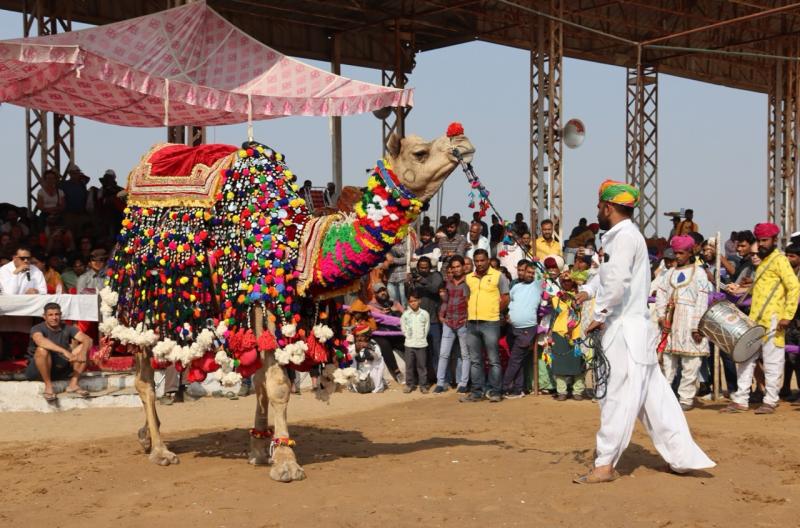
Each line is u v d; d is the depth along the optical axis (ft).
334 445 30.63
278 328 25.07
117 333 27.68
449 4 84.74
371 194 24.93
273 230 25.25
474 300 44.91
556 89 76.74
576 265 46.88
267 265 24.99
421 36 97.35
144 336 26.91
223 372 25.49
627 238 24.48
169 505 22.56
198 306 26.32
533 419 36.94
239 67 51.01
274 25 91.56
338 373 26.55
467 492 23.40
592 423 35.60
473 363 44.98
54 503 22.97
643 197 102.94
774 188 96.89
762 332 37.14
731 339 37.04
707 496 23.22
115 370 43.29
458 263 47.42
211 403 42.86
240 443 31.22
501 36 94.84
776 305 39.09
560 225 75.92
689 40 99.71
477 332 44.91
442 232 59.98
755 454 28.73
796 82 95.35
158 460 27.43
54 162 72.02
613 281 24.16
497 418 37.47
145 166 27.91
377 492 23.38
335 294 25.75
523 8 69.62
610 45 100.32
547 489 23.71
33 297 41.50
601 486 24.06
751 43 99.25
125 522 21.15
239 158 26.16
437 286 49.26
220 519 21.26
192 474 25.99
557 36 80.23
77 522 21.25
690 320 40.47
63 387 41.14
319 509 21.93
